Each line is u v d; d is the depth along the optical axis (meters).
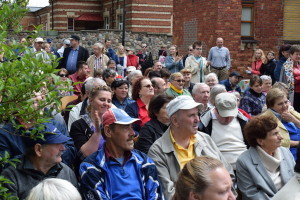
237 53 17.83
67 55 14.34
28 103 3.64
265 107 7.96
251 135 5.62
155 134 5.97
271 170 5.59
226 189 3.33
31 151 4.50
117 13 32.12
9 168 4.46
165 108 6.02
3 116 3.70
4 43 3.93
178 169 5.33
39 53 4.06
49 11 35.75
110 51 18.62
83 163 4.75
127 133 4.80
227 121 6.39
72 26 34.75
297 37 18.28
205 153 5.55
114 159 4.78
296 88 11.51
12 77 3.52
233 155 6.30
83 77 10.75
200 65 14.07
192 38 19.56
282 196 4.32
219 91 7.97
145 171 4.87
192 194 3.35
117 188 4.69
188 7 19.80
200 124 6.48
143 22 29.61
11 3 4.36
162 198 4.87
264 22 18.03
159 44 27.31
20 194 4.38
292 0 18.16
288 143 6.77
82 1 34.62
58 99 3.74
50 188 3.36
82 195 4.68
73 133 5.93
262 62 14.72
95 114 5.53
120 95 8.26
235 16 17.77
